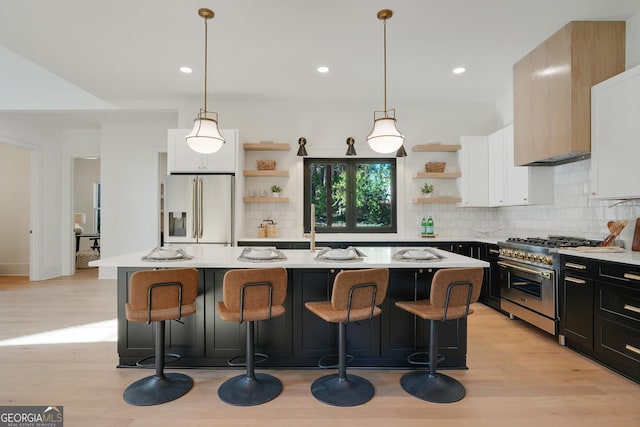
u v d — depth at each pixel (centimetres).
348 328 260
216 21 289
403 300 260
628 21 295
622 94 268
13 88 491
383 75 404
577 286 282
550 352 292
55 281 597
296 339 259
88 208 881
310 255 280
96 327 356
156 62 367
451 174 485
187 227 445
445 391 222
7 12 275
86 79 414
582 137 299
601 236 335
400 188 507
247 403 211
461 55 357
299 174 506
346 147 508
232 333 261
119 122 595
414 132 511
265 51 344
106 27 298
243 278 205
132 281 205
